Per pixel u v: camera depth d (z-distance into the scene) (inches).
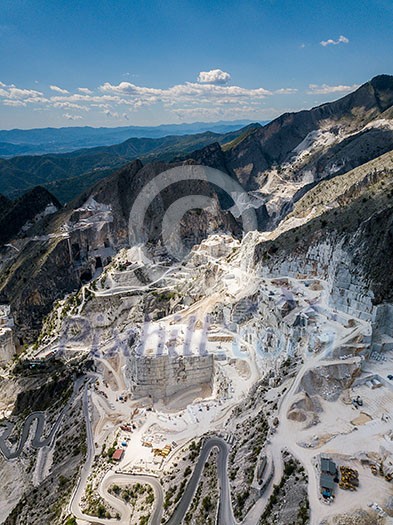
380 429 2930.6
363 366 3550.7
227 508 2608.3
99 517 3147.1
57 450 4694.9
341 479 2466.8
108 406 4997.5
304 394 3277.6
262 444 2896.2
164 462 3671.3
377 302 3959.2
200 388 5113.2
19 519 3796.8
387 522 2183.8
